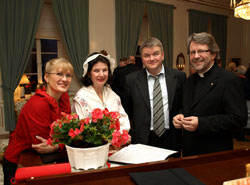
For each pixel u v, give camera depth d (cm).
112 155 130
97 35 642
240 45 1012
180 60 816
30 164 124
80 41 607
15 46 521
